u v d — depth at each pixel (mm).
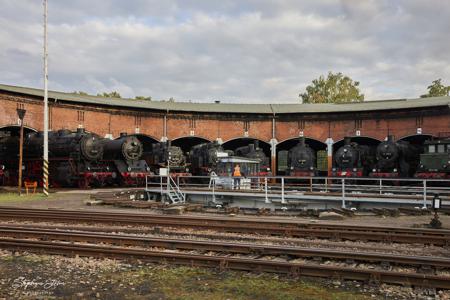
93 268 8352
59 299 6664
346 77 84188
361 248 10016
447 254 9539
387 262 8297
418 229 11734
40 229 11898
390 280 7148
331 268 7453
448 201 17047
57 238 11016
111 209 18422
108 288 7156
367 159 37688
